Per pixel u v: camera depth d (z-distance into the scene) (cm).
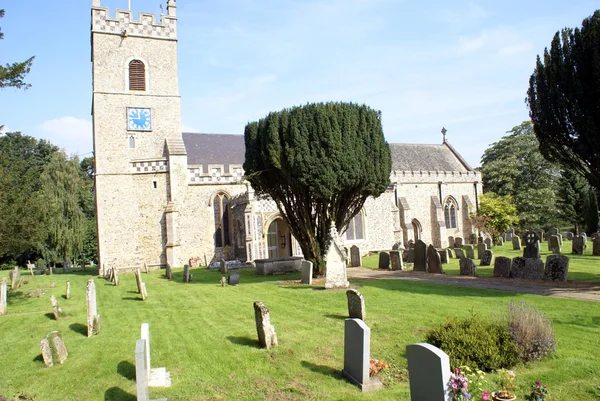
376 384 773
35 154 5781
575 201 4672
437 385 621
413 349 671
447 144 5353
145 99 3259
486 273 1998
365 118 1992
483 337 832
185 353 995
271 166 2030
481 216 4094
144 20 3294
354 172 1902
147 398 727
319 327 1145
